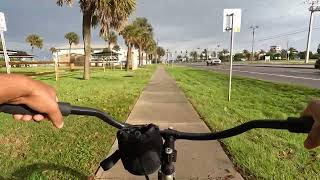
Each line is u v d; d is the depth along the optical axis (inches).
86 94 488.4
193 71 1569.9
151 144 52.4
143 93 518.3
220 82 824.9
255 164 181.3
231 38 442.0
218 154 195.8
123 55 3186.5
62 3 743.1
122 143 52.2
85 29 801.6
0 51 1985.7
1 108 42.4
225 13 434.0
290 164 184.4
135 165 53.3
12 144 212.4
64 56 2896.2
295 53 4923.7
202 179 161.3
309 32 2497.5
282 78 959.0
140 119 304.2
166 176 56.5
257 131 259.6
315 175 170.7
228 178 162.7
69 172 165.8
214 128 266.5
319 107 41.2
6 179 156.7
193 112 341.7
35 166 173.0
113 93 505.7
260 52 5940.0
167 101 423.8
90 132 241.9
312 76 1019.3
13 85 40.7
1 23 424.8
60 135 233.5
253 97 497.7
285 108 392.5
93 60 2268.7
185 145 212.4
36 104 43.1
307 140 42.9
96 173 166.4
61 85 637.3
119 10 765.3
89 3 768.9
